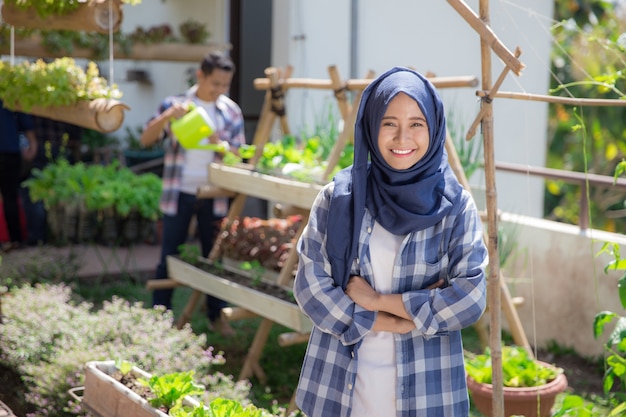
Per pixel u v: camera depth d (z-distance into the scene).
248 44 9.28
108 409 3.11
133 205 7.46
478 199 4.32
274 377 4.61
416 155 2.27
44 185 7.41
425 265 2.31
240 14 8.97
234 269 4.97
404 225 2.29
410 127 2.26
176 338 3.93
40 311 4.26
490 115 2.62
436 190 2.33
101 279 6.47
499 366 2.66
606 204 8.83
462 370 2.38
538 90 5.73
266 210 8.67
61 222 7.47
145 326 4.06
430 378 2.31
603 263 4.73
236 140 5.32
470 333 5.38
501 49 2.51
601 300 4.75
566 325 4.98
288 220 5.24
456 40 5.87
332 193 2.39
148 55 7.73
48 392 3.58
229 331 5.30
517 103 5.73
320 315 2.33
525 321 5.25
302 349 5.10
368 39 6.54
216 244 5.23
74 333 3.97
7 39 5.96
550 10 5.70
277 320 4.20
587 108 8.30
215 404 2.75
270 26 9.39
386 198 2.31
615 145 8.47
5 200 7.23
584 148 3.14
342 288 2.35
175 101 5.18
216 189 5.07
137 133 9.85
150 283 5.15
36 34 6.66
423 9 6.09
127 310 4.27
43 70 4.23
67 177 7.56
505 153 5.80
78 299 4.93
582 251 4.87
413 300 2.25
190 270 4.95
